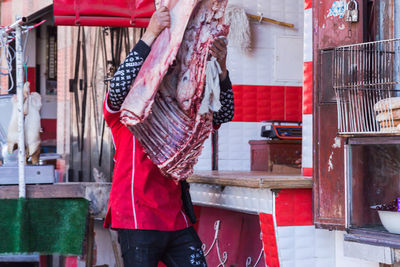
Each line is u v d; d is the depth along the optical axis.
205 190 4.54
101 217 3.95
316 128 3.66
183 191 3.28
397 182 3.49
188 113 3.02
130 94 2.90
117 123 3.17
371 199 3.43
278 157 5.13
